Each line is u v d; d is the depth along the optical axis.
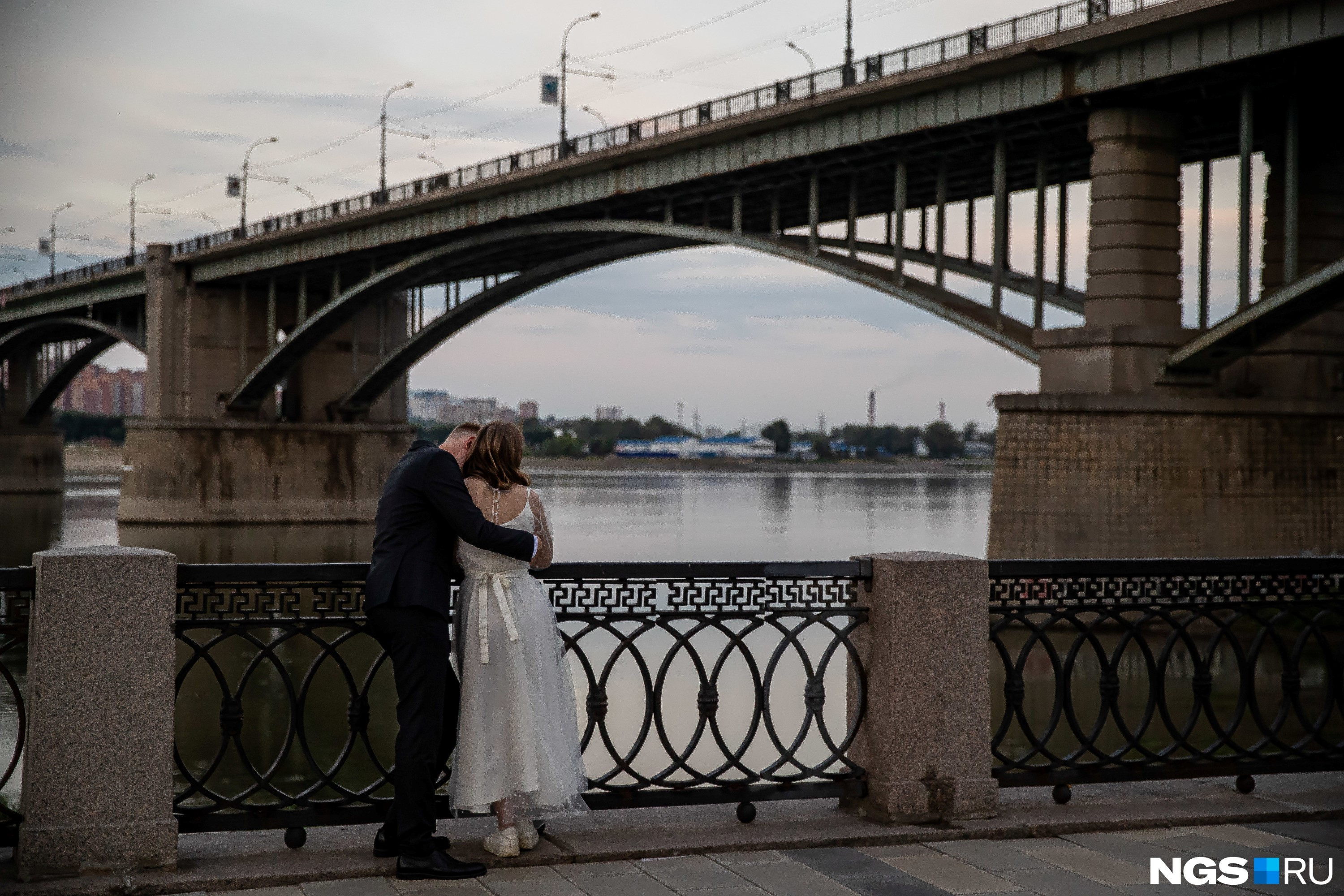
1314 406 26.95
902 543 45.41
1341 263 22.59
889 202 40.41
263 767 12.38
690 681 17.41
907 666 5.44
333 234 51.47
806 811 5.62
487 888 4.64
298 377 62.38
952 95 29.25
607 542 45.59
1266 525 26.50
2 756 11.83
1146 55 25.36
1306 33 22.80
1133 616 23.12
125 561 4.68
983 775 5.51
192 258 58.31
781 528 53.59
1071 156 32.53
